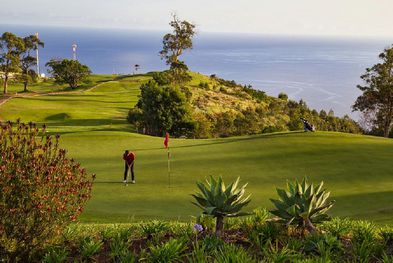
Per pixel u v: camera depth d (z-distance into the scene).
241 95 115.62
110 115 79.94
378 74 74.00
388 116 76.56
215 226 8.85
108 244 8.29
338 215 15.22
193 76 133.25
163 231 8.77
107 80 137.38
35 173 7.18
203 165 26.42
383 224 13.05
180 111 66.06
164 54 116.12
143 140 37.81
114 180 22.78
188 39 115.50
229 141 36.66
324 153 28.80
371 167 25.17
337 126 88.19
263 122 90.50
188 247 7.76
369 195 18.84
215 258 6.92
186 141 38.16
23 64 121.38
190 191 20.28
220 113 92.25
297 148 30.33
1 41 112.69
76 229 9.29
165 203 18.03
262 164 26.42
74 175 7.73
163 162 27.59
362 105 77.25
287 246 7.32
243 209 16.22
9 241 7.03
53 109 81.88
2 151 7.29
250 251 7.60
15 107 82.50
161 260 7.06
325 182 22.02
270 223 8.43
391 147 30.62
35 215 7.10
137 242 8.32
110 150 33.19
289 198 8.27
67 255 7.75
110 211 16.34
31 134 7.70
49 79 154.25
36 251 7.50
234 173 24.23
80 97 102.25
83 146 34.78
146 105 65.75
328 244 7.47
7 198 6.97
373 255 7.43
